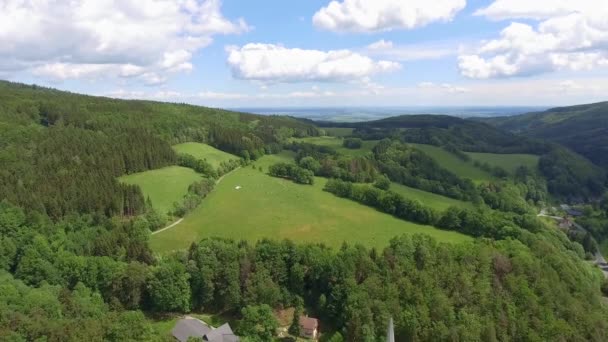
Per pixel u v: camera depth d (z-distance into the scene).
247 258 106.88
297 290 105.94
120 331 76.69
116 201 129.12
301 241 126.06
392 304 93.00
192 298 102.38
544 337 90.00
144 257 107.81
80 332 73.25
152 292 98.31
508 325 91.81
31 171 132.75
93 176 137.38
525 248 120.38
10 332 68.94
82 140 159.50
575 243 161.88
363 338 88.06
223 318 99.88
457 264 105.94
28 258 100.31
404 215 156.38
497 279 102.75
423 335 89.12
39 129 162.62
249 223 139.25
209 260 104.19
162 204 142.25
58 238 109.94
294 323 92.81
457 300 96.31
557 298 99.88
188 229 132.38
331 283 102.06
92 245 110.50
